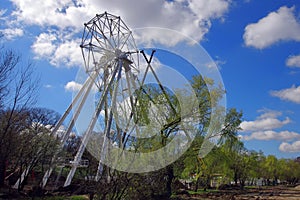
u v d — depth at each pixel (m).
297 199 43.69
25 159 24.67
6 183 26.48
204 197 37.34
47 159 25.67
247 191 59.31
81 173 15.68
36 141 25.02
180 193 33.38
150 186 16.36
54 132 34.00
